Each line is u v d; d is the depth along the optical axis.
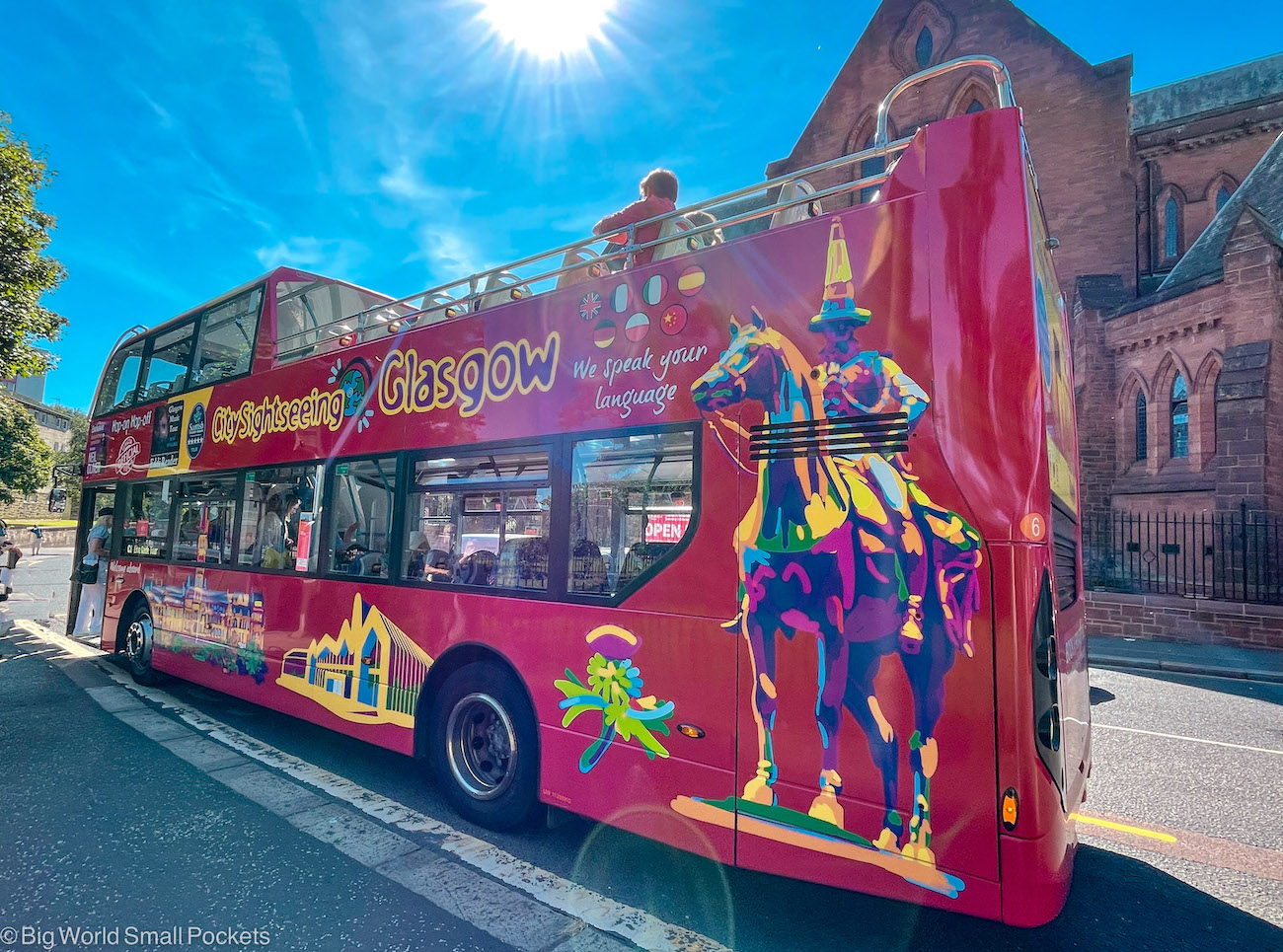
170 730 5.88
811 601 2.74
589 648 3.47
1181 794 4.86
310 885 3.31
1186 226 23.58
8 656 8.97
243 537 6.14
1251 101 22.69
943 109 20.81
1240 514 14.16
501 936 2.92
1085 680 3.59
